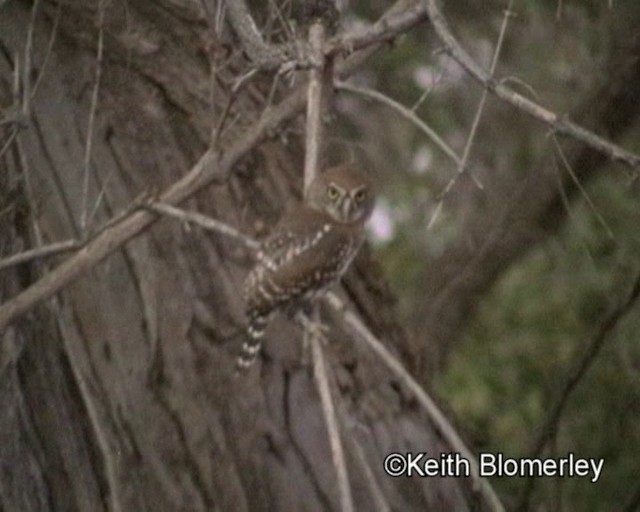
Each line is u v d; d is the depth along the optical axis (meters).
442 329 18.33
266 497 12.35
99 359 12.60
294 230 11.77
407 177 19.23
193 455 12.44
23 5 13.33
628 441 16.42
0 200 12.73
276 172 13.28
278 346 12.73
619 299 14.91
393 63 18.67
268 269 11.65
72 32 13.35
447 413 13.59
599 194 17.67
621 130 17.55
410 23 10.38
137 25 13.50
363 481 12.41
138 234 11.16
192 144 13.20
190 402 12.52
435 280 18.58
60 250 10.95
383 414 12.73
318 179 11.88
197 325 12.66
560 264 17.97
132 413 12.52
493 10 18.53
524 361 18.12
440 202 10.15
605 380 16.53
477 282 18.36
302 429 12.54
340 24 12.14
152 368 12.55
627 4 18.05
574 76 18.50
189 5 13.68
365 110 18.88
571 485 16.23
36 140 12.98
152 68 13.39
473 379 18.02
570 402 16.53
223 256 12.87
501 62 18.64
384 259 19.19
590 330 16.84
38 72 13.21
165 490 12.38
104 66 13.33
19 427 12.55
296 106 11.20
